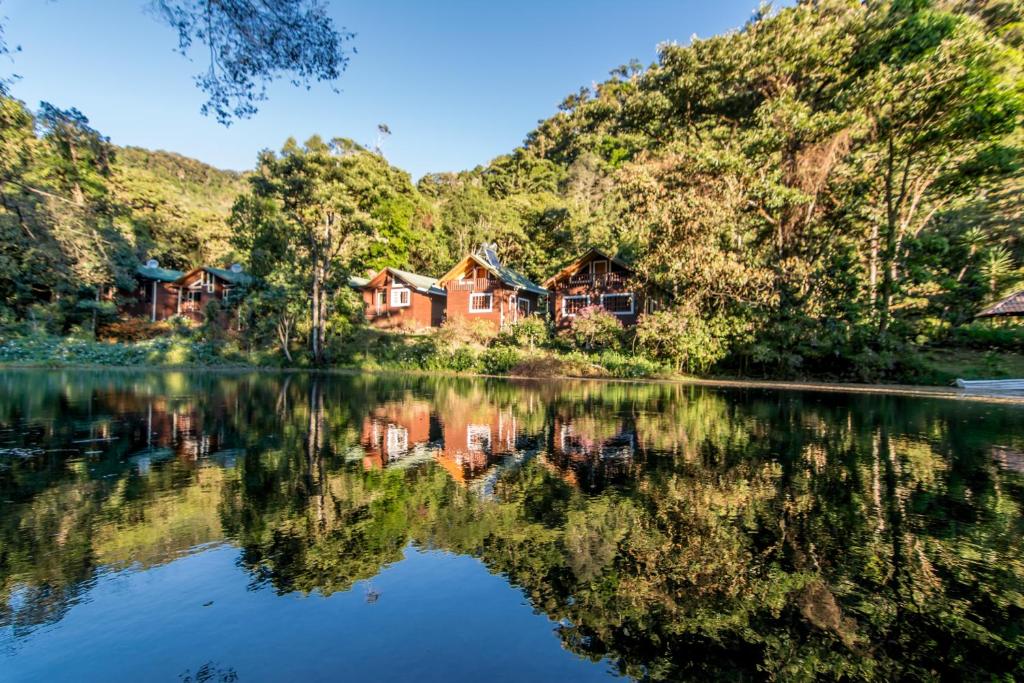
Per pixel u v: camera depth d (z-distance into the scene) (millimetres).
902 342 16500
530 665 1572
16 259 16703
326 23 6004
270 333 24828
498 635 1752
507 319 27109
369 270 37875
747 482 3818
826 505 3262
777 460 4590
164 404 8594
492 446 5223
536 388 13133
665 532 2775
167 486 3586
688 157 18516
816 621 1876
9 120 8430
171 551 2445
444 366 21375
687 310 17422
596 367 18531
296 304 22641
